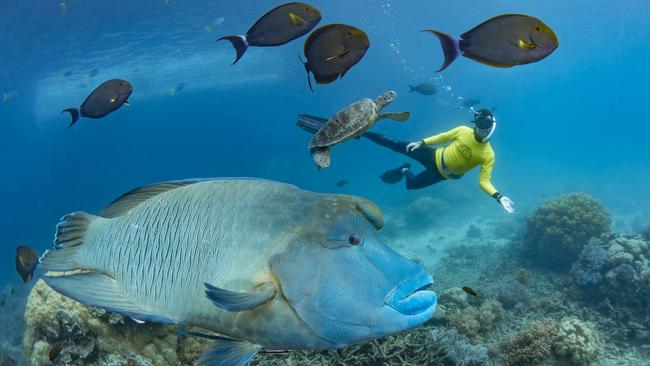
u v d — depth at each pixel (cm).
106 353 516
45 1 2264
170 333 561
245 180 158
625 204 2484
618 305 858
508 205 597
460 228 2009
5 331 1411
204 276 144
